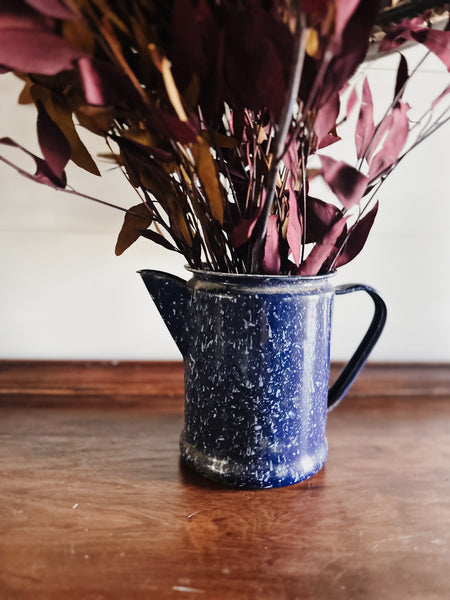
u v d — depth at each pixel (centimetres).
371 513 36
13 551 31
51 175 32
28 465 41
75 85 31
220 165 34
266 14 25
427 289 58
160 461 42
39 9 24
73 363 54
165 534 33
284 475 37
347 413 53
